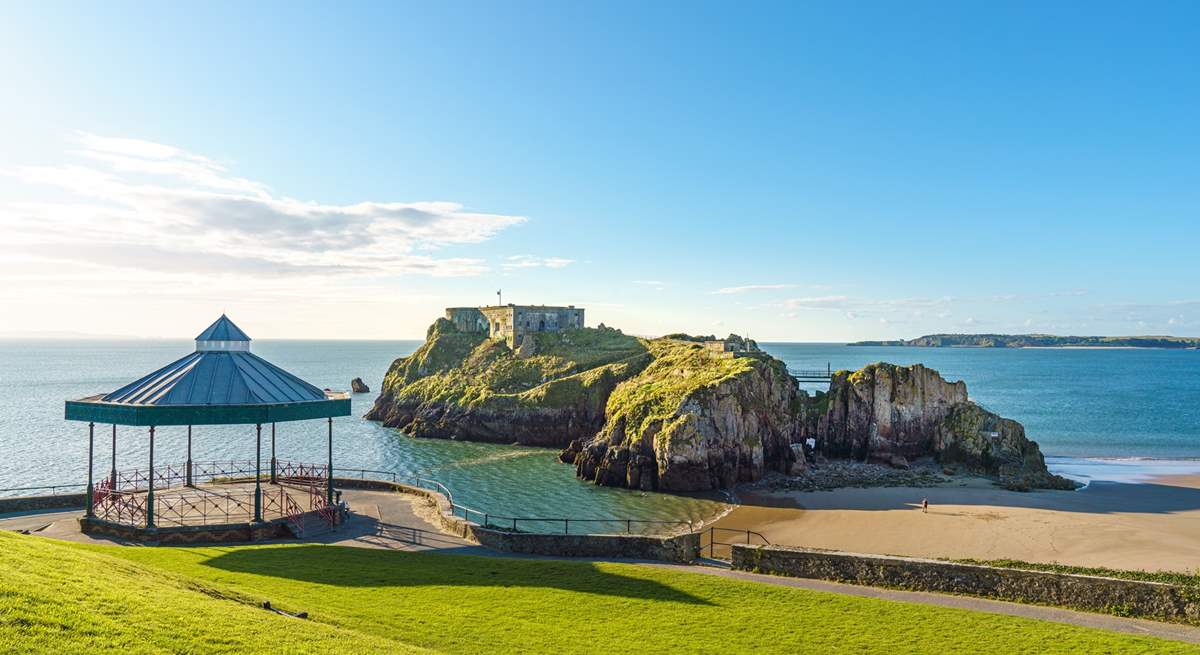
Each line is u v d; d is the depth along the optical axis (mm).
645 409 92000
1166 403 185750
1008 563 34594
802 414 101062
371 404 187125
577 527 65312
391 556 35594
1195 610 28062
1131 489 79938
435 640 23047
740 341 132250
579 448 102500
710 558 38219
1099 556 52375
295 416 41500
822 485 83875
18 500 44562
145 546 36688
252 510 42906
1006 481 82438
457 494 80000
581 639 24375
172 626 18719
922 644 24875
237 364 43250
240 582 28297
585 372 128625
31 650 15445
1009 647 24641
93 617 17984
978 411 95438
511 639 23922
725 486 83875
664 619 26875
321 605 25594
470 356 159750
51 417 147125
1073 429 138625
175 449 109938
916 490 79625
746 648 24156
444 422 128000
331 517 42438
